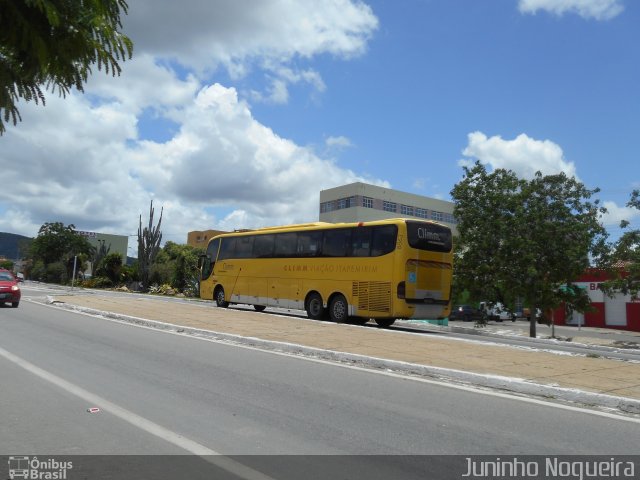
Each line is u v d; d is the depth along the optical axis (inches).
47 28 119.1
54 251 3068.4
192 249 2140.7
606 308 1753.2
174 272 1991.9
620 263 1066.1
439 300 713.0
